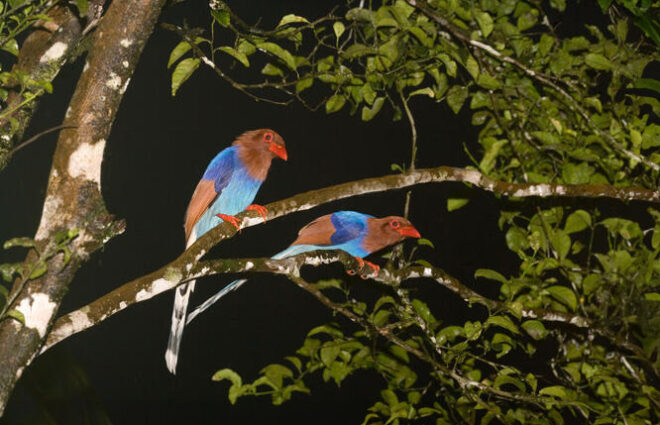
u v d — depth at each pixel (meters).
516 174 6.64
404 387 6.50
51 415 7.09
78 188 4.51
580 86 6.48
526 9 6.53
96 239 4.51
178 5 17.47
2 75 4.84
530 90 6.39
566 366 6.55
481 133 6.70
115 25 4.64
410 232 6.36
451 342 6.22
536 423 6.36
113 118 4.63
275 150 7.02
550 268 6.39
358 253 6.53
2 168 5.40
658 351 6.16
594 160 6.22
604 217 7.67
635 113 6.36
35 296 4.36
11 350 4.32
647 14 5.76
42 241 4.46
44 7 5.36
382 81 6.04
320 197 5.03
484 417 6.38
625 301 6.22
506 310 5.66
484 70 6.27
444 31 6.10
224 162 6.98
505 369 5.84
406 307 5.87
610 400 6.19
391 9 5.74
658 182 6.42
